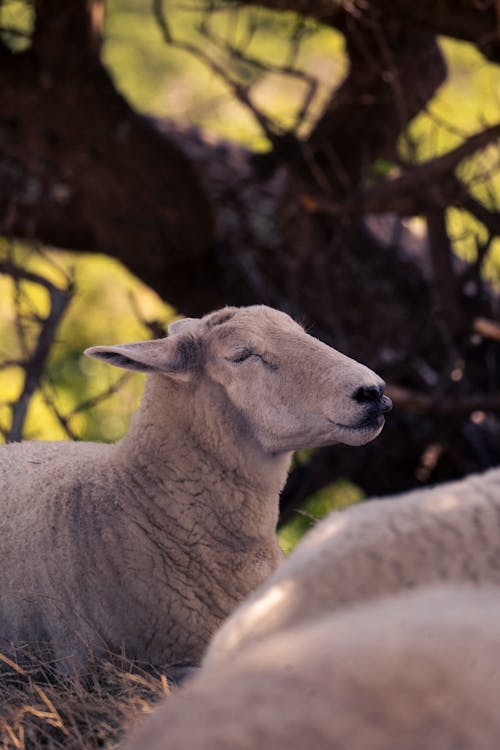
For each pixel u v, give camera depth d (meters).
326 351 13.77
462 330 27.14
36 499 13.78
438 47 25.23
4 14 29.27
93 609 13.18
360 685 4.84
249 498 13.84
